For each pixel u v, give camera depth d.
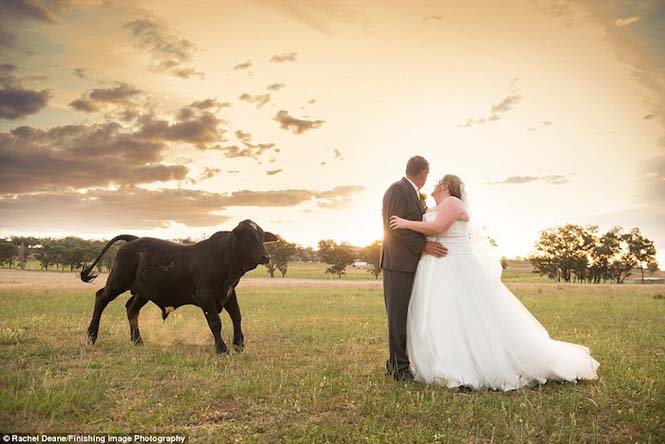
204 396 5.44
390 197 6.54
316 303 18.16
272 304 17.62
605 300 20.83
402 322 6.43
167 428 4.57
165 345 8.69
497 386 5.89
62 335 9.55
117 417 4.83
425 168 6.68
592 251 95.50
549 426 4.68
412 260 6.43
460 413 4.91
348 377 6.30
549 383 6.17
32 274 64.62
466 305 6.15
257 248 7.98
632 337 9.89
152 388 5.79
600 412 5.10
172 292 8.53
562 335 10.17
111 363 7.14
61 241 95.31
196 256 8.29
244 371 6.63
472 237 6.62
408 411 4.98
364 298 21.34
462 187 6.62
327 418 4.82
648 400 5.40
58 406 4.97
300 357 7.77
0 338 8.77
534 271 99.94
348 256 91.62
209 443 4.22
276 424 4.69
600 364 7.25
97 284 35.50
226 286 8.20
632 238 95.69
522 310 6.34
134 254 8.73
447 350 6.02
